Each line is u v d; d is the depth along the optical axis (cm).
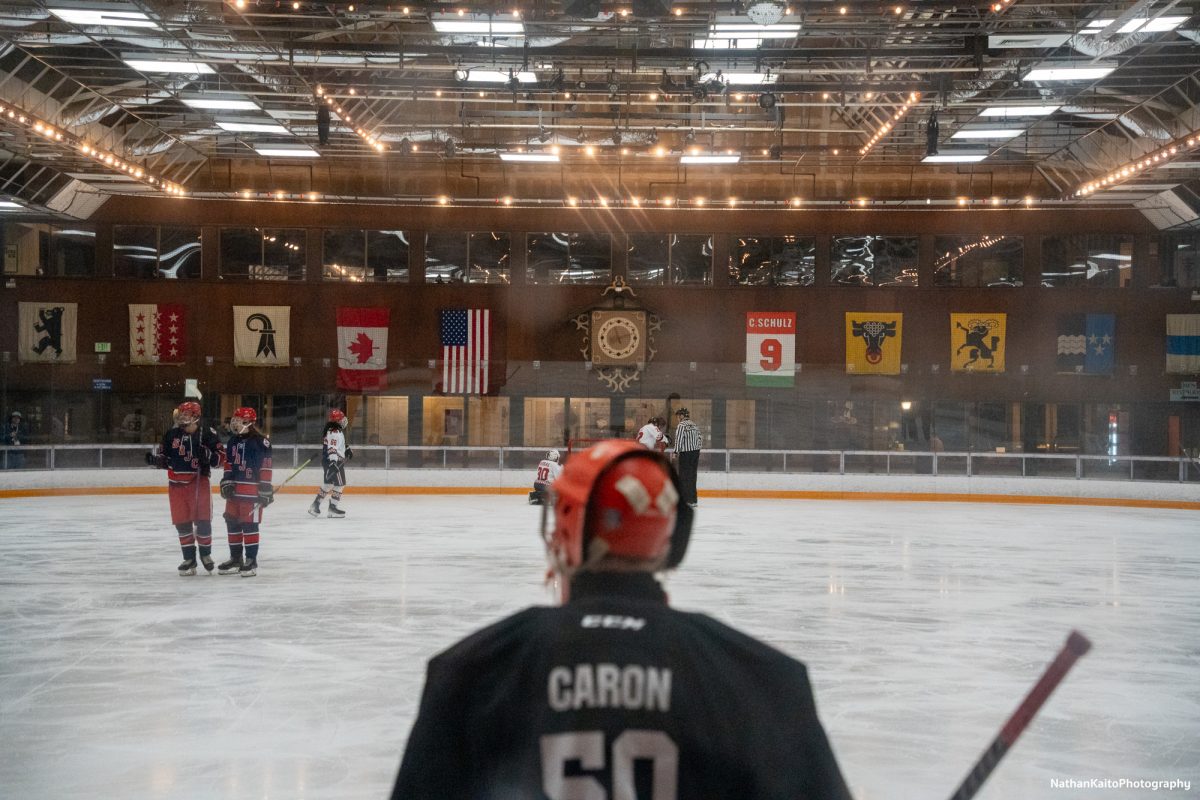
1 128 2730
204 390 3528
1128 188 3238
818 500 2941
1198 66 2447
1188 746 659
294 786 568
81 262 3509
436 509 2416
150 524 1975
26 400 3466
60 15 2097
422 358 3562
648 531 174
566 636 164
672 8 2097
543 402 3550
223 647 915
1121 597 1240
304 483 2931
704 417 3562
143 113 2992
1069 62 2302
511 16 2064
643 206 3572
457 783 165
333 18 2106
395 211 3566
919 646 945
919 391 3566
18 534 1797
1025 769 610
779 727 163
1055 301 3550
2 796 549
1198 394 3497
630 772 157
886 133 2934
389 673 824
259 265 3553
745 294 3575
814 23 2203
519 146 3061
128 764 603
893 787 575
